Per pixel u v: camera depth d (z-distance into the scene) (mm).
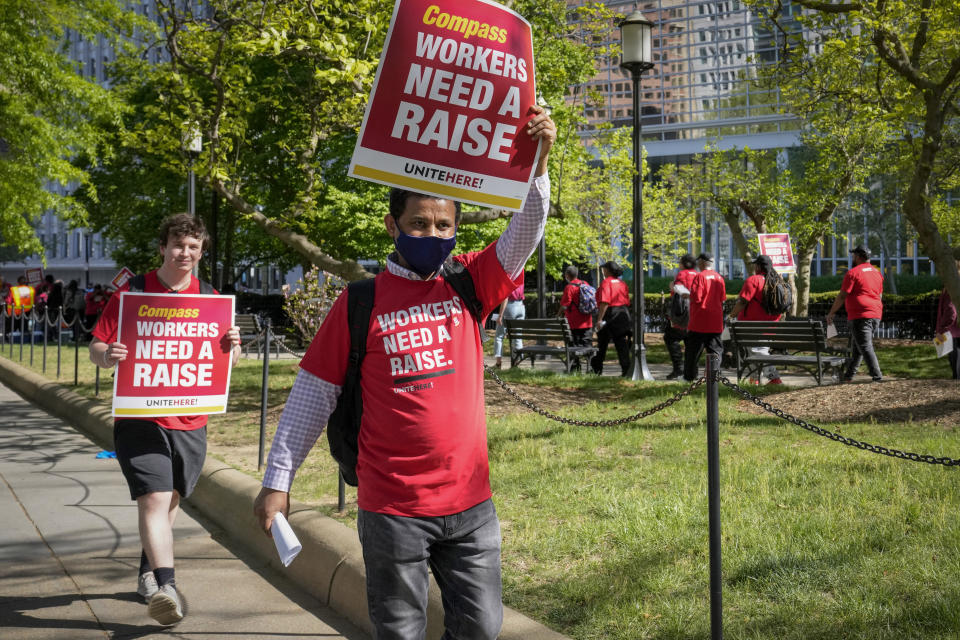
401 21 2555
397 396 2430
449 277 2562
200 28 9734
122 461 4074
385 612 2424
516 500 5496
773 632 3383
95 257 83375
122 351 4039
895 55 11250
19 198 16891
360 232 19984
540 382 11578
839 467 5887
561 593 3918
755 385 11336
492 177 2584
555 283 40656
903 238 38250
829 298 26062
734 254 45219
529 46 2625
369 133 2553
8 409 11594
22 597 4395
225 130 10273
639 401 9617
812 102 13930
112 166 24938
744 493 5336
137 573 4805
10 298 23906
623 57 12297
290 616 4145
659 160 44250
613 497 5301
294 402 2535
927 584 3760
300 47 8258
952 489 5152
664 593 3854
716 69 42188
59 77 16797
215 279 22922
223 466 6496
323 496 5805
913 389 9023
